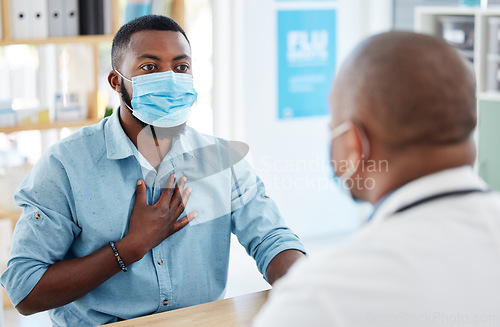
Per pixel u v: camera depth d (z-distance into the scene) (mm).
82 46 3459
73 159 1546
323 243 4336
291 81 4309
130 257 1490
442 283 717
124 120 1587
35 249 1487
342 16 4434
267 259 1612
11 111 3236
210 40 4160
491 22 3770
